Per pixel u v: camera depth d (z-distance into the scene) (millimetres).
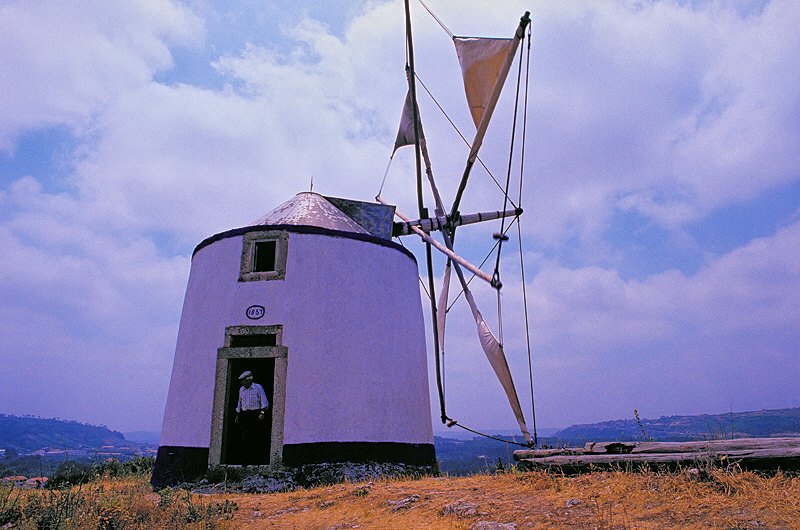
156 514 8148
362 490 8938
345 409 12250
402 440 12969
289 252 13047
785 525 4801
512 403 14797
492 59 15875
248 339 12961
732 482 5840
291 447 11539
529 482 7480
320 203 15484
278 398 11883
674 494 5914
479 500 7098
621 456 7117
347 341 12797
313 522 7492
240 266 13164
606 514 5707
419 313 15305
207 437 11898
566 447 8523
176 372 13227
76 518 7371
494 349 15125
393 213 16672
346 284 13281
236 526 7660
